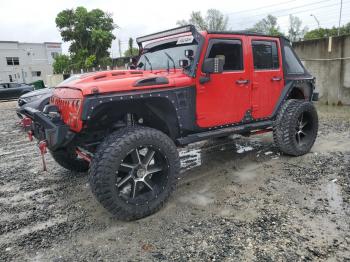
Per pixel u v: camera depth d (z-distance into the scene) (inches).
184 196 150.5
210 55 152.2
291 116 188.2
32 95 350.6
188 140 149.9
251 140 246.1
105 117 132.8
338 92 406.0
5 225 130.8
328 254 100.9
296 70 206.2
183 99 143.0
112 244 113.6
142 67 186.9
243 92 168.7
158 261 102.5
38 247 114.0
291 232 114.1
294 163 188.1
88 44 1441.9
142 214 127.8
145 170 129.4
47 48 2176.4
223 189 156.3
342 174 166.7
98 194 118.3
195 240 112.7
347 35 384.2
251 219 125.2
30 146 265.9
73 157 182.5
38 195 160.7
